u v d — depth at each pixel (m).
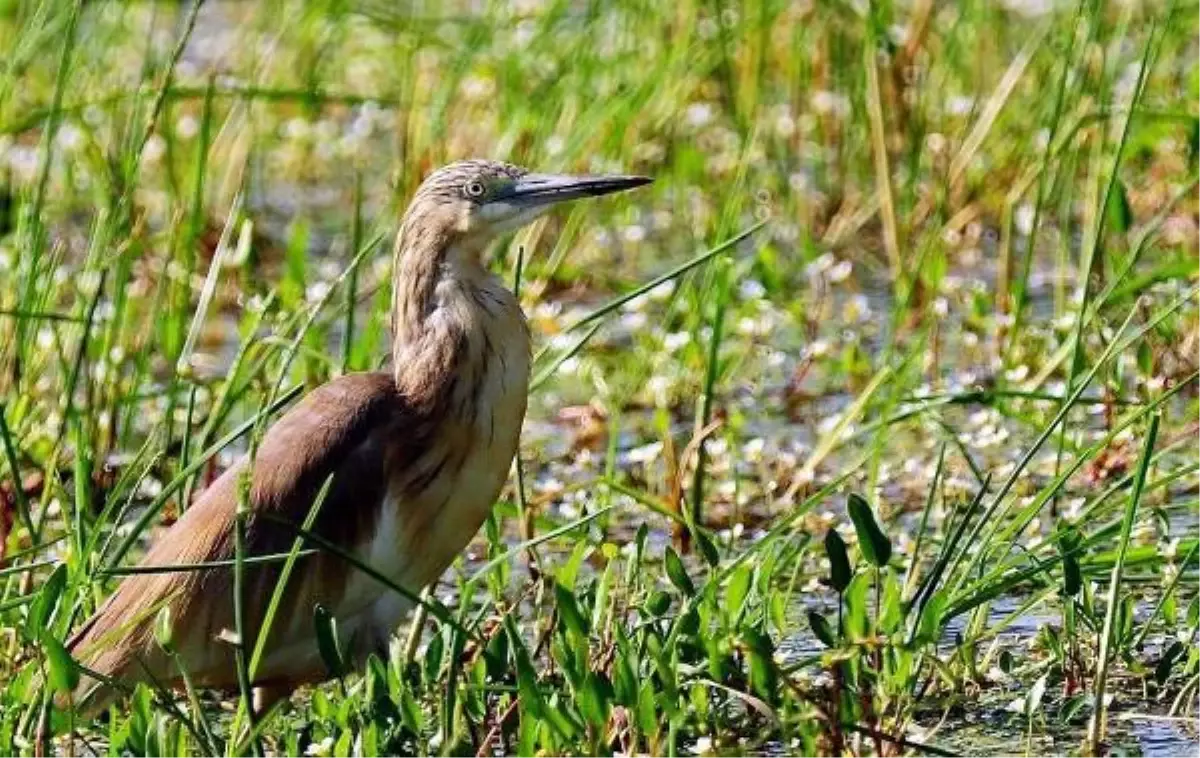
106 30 20.41
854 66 18.41
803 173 18.50
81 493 10.98
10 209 17.86
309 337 14.09
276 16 21.25
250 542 10.19
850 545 11.98
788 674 9.36
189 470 9.52
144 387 14.70
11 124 17.44
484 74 19.55
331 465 10.33
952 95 18.91
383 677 9.26
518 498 11.16
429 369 10.61
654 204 18.78
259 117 19.81
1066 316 14.12
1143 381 13.19
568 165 18.12
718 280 14.09
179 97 16.88
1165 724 9.67
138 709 9.03
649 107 18.66
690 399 14.55
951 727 9.77
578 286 17.19
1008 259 15.75
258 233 18.17
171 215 16.84
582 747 8.88
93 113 19.95
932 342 14.66
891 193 16.30
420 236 10.84
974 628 10.21
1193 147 15.27
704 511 12.98
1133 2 17.02
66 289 16.55
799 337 15.98
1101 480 12.71
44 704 9.09
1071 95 16.41
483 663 9.33
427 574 10.67
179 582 10.16
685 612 9.32
